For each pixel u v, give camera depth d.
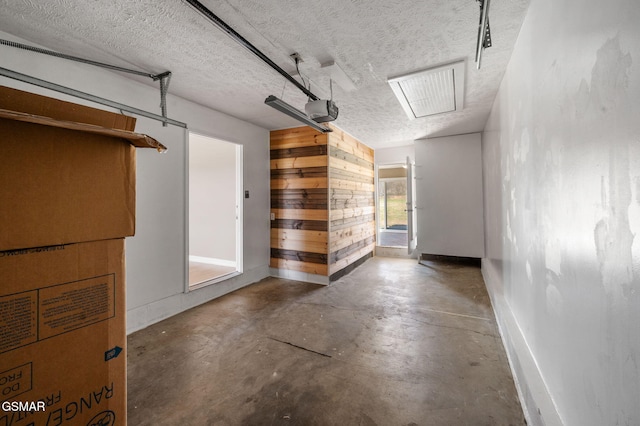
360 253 5.21
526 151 1.74
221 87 2.74
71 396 0.72
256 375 1.91
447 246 5.02
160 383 1.83
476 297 3.41
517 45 1.94
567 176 1.13
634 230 0.71
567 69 1.11
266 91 2.84
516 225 2.06
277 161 4.39
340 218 4.39
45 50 1.87
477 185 4.79
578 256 1.04
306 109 2.56
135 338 2.42
